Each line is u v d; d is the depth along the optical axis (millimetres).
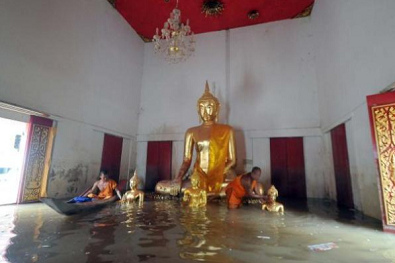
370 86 3426
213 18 6812
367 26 3473
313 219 3273
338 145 4969
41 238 2236
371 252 1961
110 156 6465
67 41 5117
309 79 6363
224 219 3180
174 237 2297
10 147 4391
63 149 4977
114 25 6652
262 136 6488
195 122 7176
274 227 2777
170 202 4668
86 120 5590
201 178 5020
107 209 3838
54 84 4777
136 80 7668
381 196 2766
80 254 1831
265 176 6324
